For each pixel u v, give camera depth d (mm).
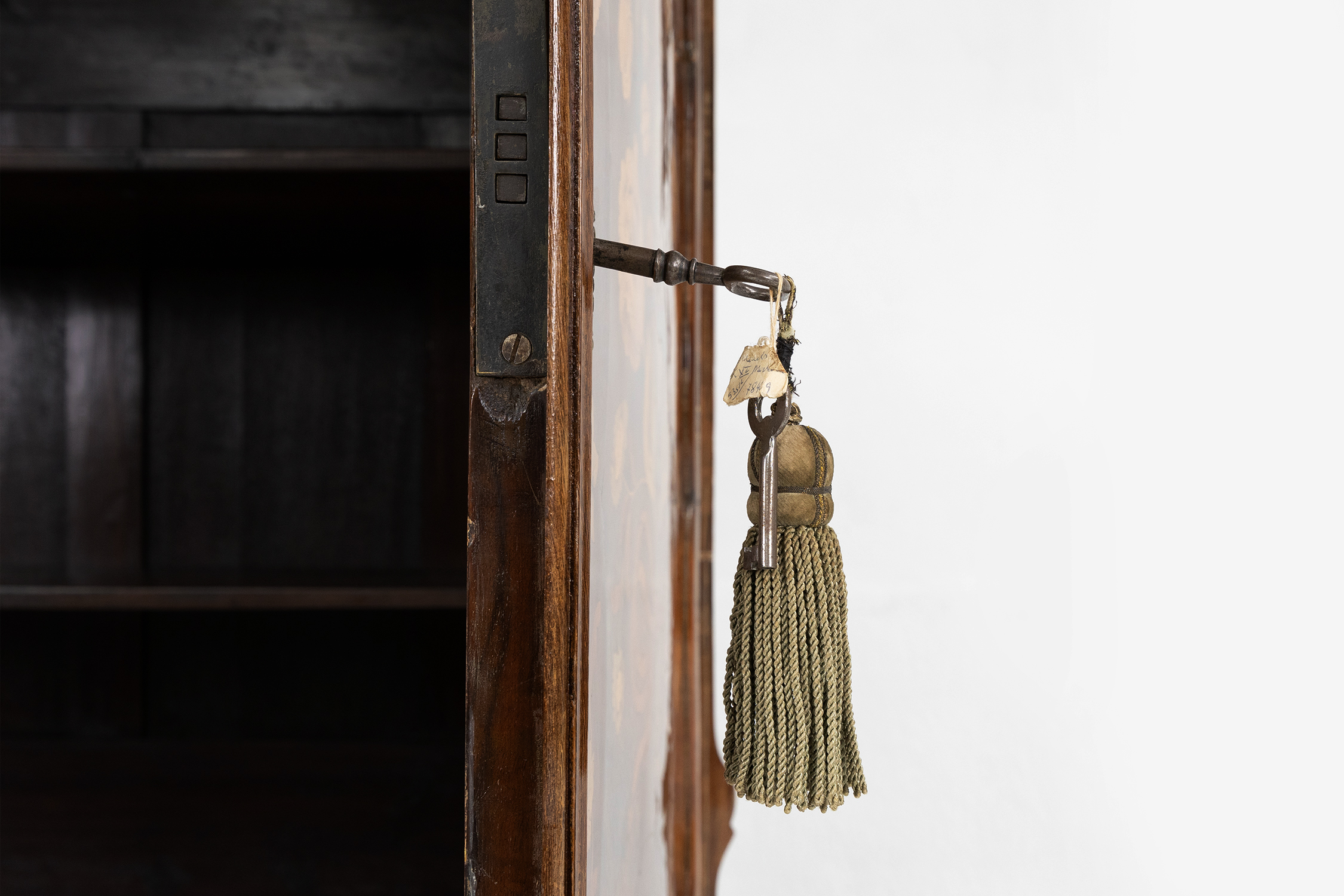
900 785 1557
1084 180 1557
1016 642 1570
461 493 1523
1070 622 1573
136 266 1511
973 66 1562
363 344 1540
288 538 1538
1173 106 1542
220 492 1534
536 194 469
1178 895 1532
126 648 1548
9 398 1506
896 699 1563
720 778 1349
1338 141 1508
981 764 1559
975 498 1575
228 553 1534
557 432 457
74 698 1549
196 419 1534
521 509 468
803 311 1572
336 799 1552
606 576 613
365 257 1494
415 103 1506
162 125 1512
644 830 833
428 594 1225
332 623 1571
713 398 1349
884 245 1572
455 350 1527
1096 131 1552
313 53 1507
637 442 764
